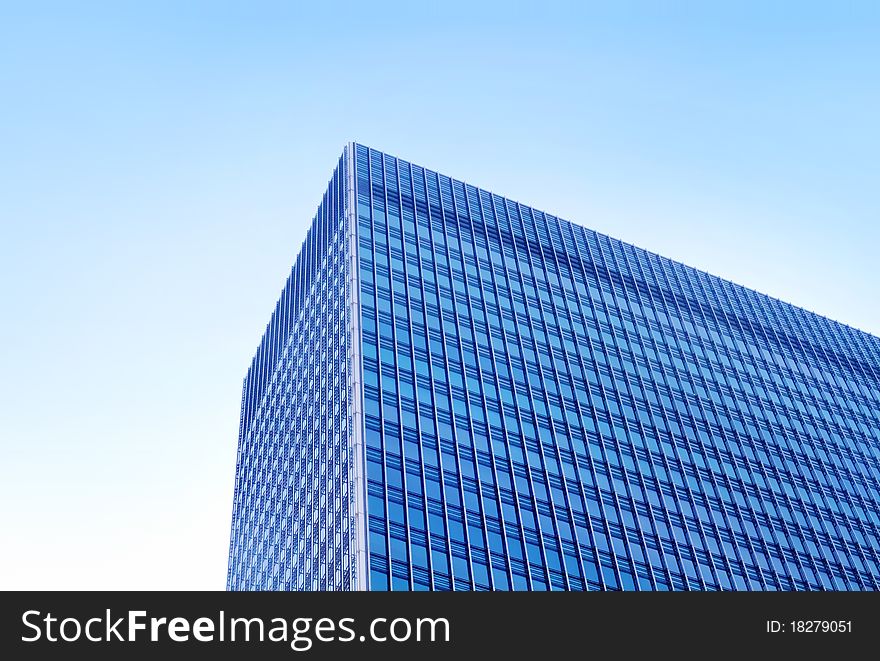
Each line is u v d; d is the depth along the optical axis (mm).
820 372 148000
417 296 112688
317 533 95000
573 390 112125
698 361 133875
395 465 87750
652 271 149250
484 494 89875
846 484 123312
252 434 147750
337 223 126688
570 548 89312
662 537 97312
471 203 139125
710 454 115188
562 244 142250
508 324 117312
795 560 104625
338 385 101688
